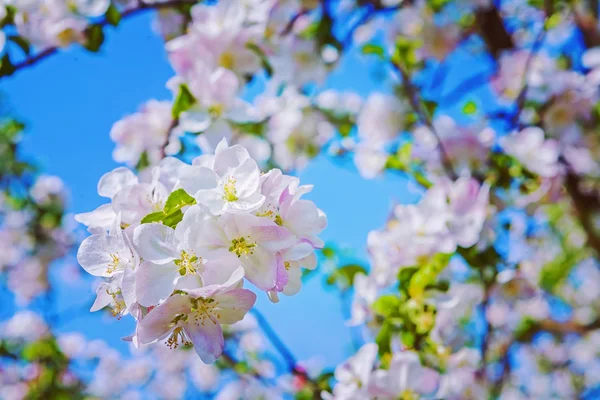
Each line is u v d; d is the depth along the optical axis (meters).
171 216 0.38
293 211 0.38
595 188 0.80
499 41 0.90
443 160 0.71
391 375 0.53
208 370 1.20
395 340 0.56
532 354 1.28
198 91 0.60
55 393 1.03
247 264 0.37
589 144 0.76
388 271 0.58
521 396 1.22
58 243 1.19
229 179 0.38
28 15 0.63
